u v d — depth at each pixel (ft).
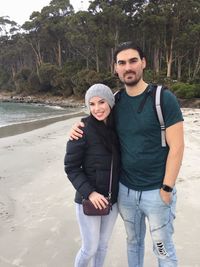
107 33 174.09
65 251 13.34
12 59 268.21
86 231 9.32
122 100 8.93
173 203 9.11
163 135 8.53
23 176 26.09
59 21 226.79
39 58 239.91
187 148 31.48
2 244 14.21
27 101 207.10
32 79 223.51
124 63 8.62
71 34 187.73
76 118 88.89
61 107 161.17
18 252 13.46
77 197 9.40
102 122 8.98
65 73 200.03
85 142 8.95
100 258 9.88
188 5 152.66
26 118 102.68
